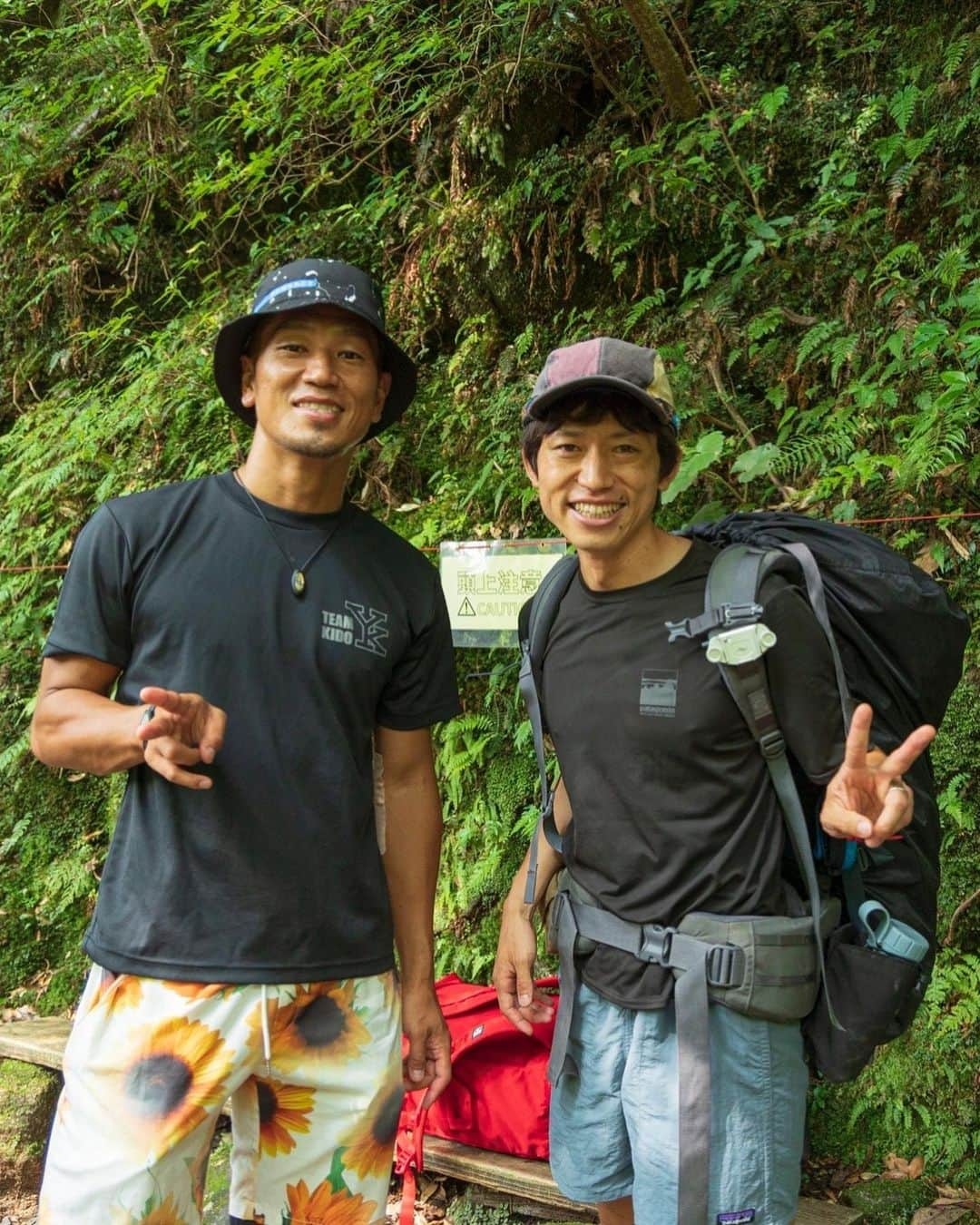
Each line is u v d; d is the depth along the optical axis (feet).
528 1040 8.14
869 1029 5.26
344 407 5.66
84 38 17.52
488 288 12.54
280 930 5.37
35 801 13.26
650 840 5.45
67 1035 10.96
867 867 5.54
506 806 10.28
